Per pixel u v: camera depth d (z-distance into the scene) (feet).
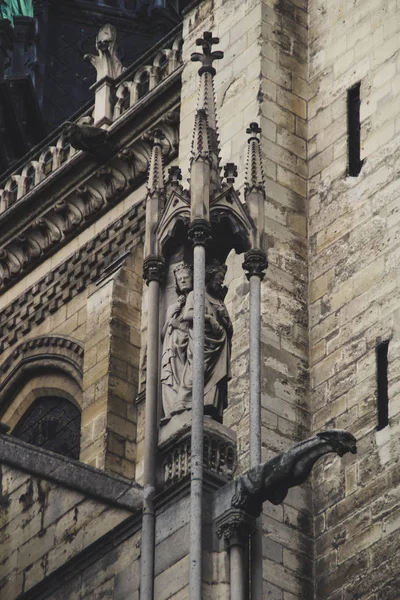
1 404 198.80
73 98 240.94
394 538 151.74
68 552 135.85
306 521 157.17
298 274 167.84
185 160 182.19
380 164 167.73
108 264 192.85
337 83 175.63
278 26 180.04
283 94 176.55
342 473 157.38
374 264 163.84
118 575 131.23
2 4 234.99
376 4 175.42
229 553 126.72
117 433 180.24
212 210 137.08
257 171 140.56
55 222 198.70
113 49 198.70
